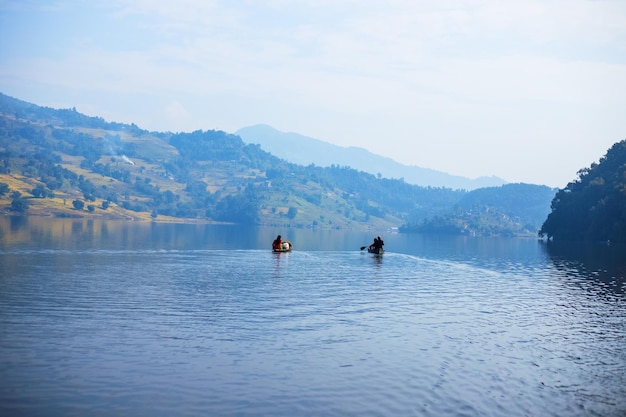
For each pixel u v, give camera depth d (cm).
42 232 17775
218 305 5250
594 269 9881
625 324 4775
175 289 6191
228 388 2928
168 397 2783
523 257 13238
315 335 4125
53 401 2691
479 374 3266
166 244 14788
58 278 6800
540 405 2811
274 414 2617
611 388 3086
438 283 7506
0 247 11275
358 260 11206
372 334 4203
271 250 13375
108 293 5747
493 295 6406
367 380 3112
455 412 2689
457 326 4578
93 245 12962
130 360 3356
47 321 4344
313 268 9138
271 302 5516
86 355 3434
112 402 2698
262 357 3503
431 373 3259
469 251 16475
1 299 5247
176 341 3834
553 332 4422
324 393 2895
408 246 19888
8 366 3177
